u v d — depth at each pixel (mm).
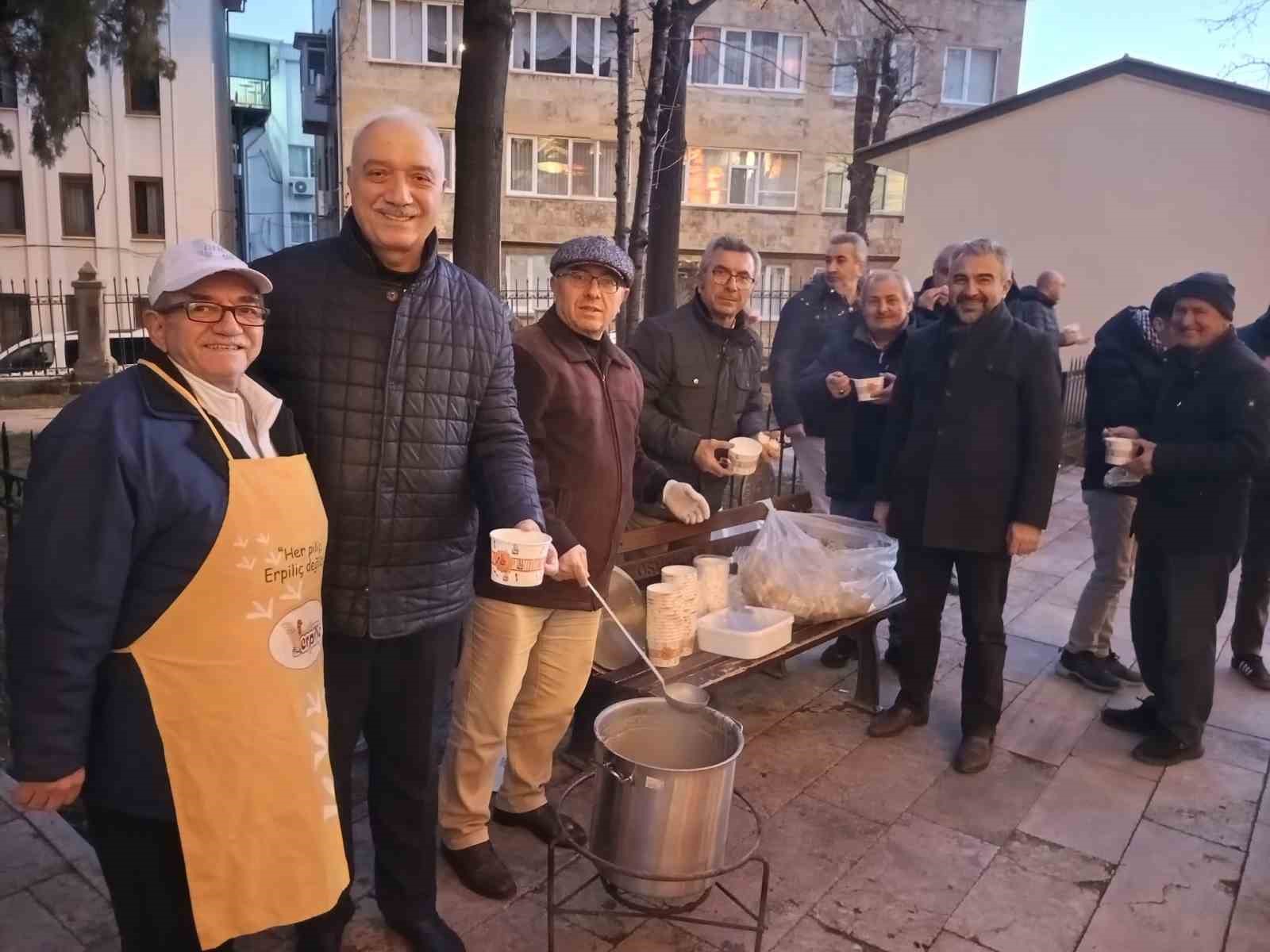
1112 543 4145
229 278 1682
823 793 3283
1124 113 11609
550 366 2605
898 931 2578
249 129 31656
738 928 2234
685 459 3516
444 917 2562
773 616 3449
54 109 9773
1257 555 4258
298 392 2045
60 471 1557
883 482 3805
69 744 1581
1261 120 10867
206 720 1684
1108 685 4203
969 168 12727
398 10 20125
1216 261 11328
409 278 2100
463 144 4902
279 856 1800
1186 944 2561
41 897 2506
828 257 5043
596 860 2143
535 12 20812
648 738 2432
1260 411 3289
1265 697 4203
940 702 4062
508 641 2592
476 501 2342
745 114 22359
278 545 1736
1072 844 3023
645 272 8266
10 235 20094
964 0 21969
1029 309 5824
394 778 2324
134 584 1644
